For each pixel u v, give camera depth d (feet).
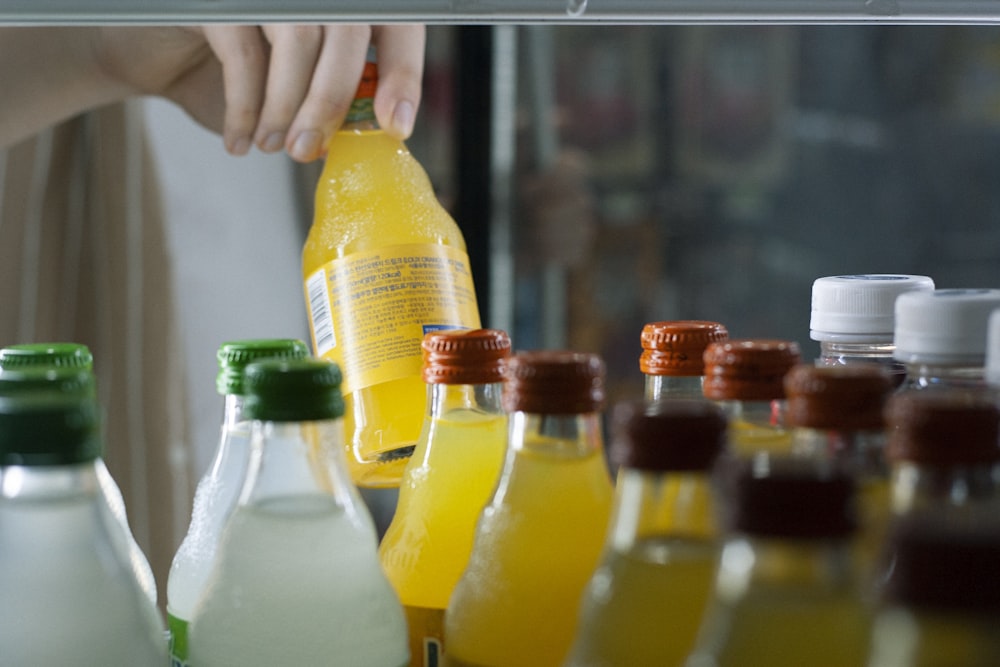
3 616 1.84
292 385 1.85
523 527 1.94
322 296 2.44
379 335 2.37
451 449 2.16
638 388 5.62
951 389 1.93
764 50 5.61
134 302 4.10
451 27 5.07
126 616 1.89
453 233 2.57
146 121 4.11
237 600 1.92
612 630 1.75
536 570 1.92
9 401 1.73
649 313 5.68
